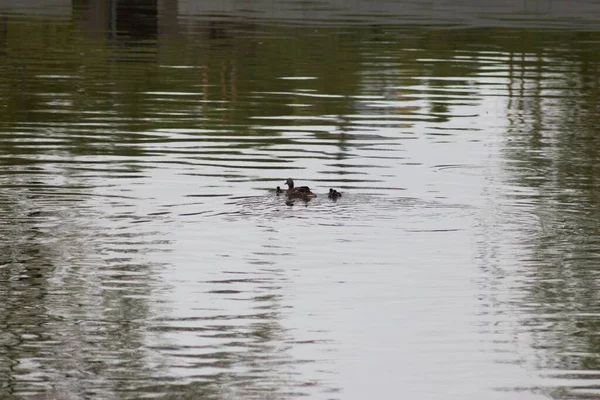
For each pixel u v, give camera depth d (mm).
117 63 94750
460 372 31078
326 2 147125
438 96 81062
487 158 59188
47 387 29625
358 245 42000
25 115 70000
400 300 36594
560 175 55031
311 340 33125
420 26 123875
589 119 72812
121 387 29719
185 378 30344
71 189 50031
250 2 145125
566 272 39281
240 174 53812
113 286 37344
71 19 125625
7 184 50750
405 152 60500
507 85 86750
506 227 44719
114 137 63156
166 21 125625
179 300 36188
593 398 29516
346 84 85562
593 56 104750
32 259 39812
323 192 50281
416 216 46156
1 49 102125
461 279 38406
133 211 46312
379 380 30438
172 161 56688
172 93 79938
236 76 88438
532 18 134875
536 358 32031
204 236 42875
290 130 66688
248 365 31266
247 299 36438
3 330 33312
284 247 41688
